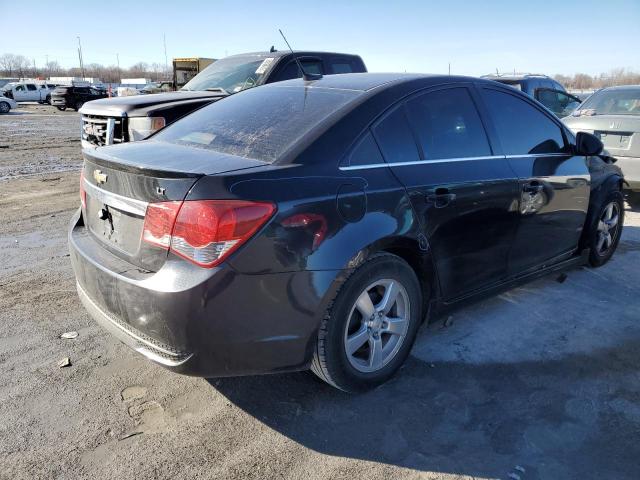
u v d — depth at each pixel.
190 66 16.88
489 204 3.40
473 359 3.36
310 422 2.74
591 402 2.94
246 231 2.35
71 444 2.53
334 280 2.59
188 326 2.35
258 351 2.50
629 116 6.70
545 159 3.96
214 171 2.45
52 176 9.61
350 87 3.24
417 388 3.04
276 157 2.67
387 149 2.97
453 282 3.33
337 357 2.73
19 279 4.48
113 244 2.80
